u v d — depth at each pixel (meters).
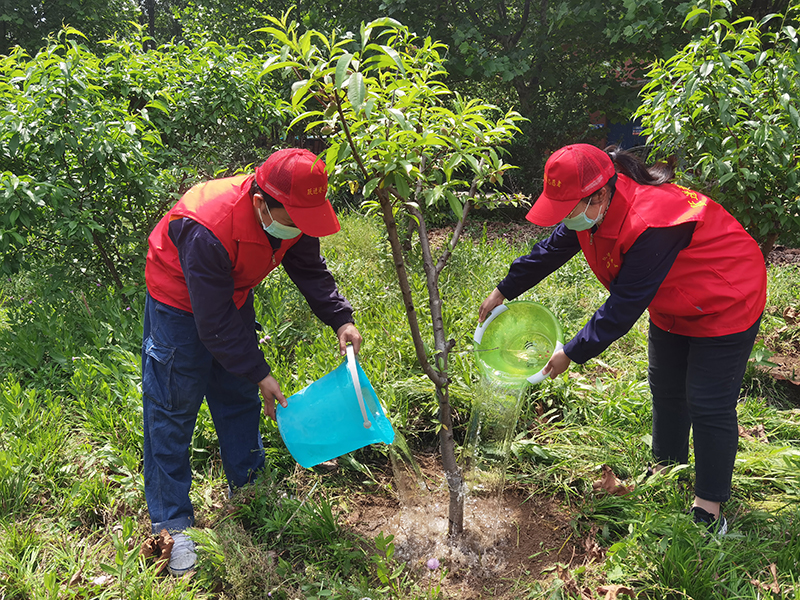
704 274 2.12
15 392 3.11
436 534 2.46
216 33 11.97
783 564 2.08
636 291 1.97
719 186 3.43
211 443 2.92
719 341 2.16
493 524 2.52
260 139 8.36
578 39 9.30
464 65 9.16
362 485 2.79
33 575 2.14
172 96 5.30
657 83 3.71
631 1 7.46
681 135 3.52
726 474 2.24
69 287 4.42
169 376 2.18
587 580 2.12
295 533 2.40
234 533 2.23
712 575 2.03
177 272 2.13
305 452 2.06
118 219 4.47
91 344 3.87
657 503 2.47
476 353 2.49
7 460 2.59
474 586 2.21
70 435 3.00
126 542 2.28
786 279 5.00
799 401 3.49
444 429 2.31
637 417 3.06
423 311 4.01
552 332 2.31
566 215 1.86
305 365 3.42
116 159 4.11
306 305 4.34
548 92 10.39
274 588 2.05
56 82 3.97
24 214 3.75
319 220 1.84
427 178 2.11
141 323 3.96
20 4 12.36
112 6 13.89
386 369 3.44
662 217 1.97
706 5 3.50
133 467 2.71
